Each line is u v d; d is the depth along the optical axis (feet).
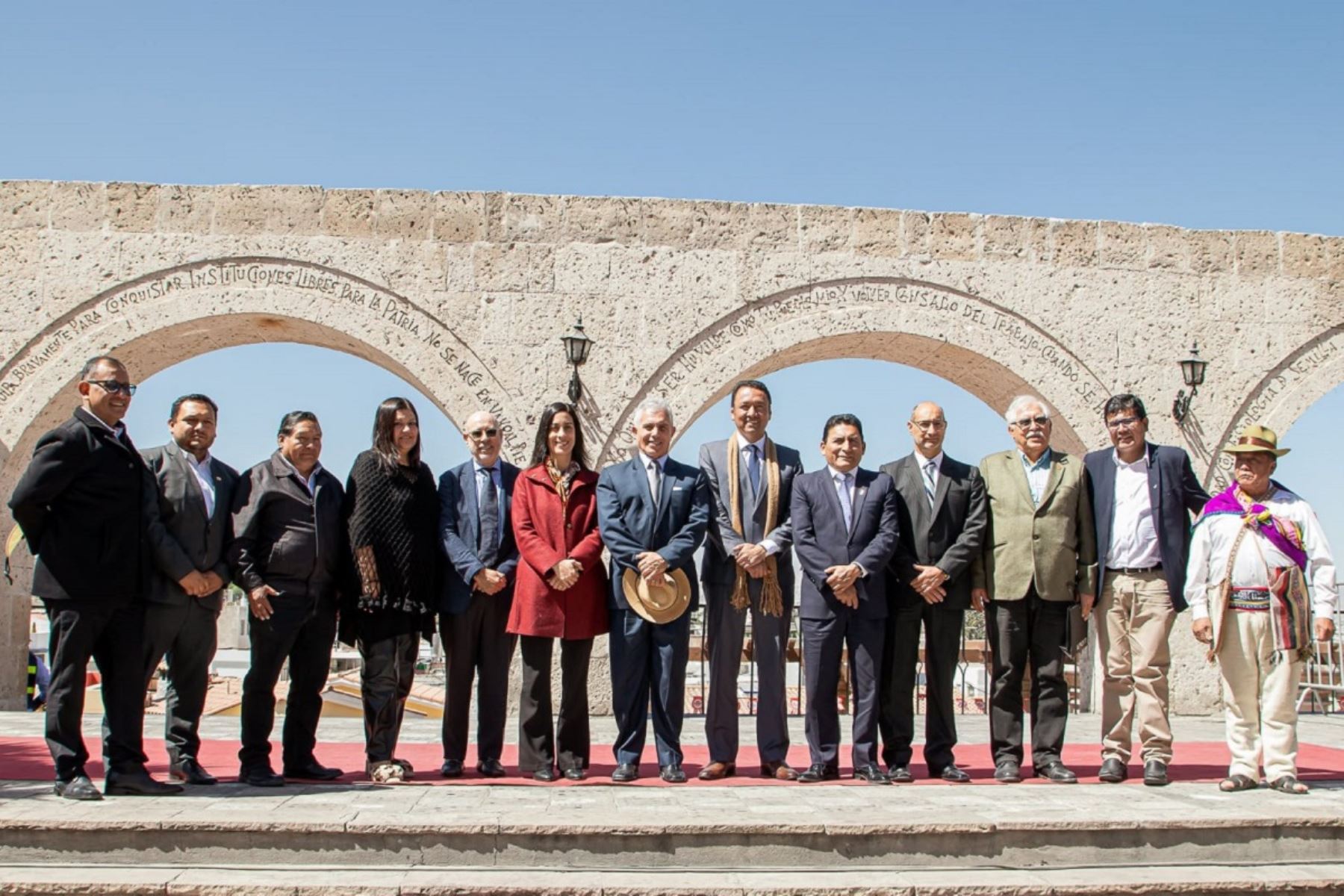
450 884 16.63
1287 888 17.69
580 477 24.54
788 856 18.08
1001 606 23.94
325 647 23.32
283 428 23.12
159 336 38.81
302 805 19.45
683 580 23.59
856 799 20.77
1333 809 19.93
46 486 19.97
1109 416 24.36
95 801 19.62
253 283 38.63
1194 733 35.32
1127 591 23.76
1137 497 24.03
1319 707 44.52
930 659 24.13
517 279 39.27
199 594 21.74
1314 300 41.88
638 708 23.45
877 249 40.50
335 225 39.01
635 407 39.14
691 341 39.55
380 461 23.47
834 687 23.67
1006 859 18.39
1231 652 22.97
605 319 39.40
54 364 37.96
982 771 25.27
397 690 23.35
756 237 40.14
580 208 39.75
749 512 24.32
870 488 23.82
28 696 40.96
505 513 24.61
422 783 22.52
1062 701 24.08
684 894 16.67
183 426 22.47
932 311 40.42
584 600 23.71
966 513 24.09
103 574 20.36
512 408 38.78
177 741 22.12
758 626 24.21
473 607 24.16
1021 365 40.63
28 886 16.42
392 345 38.75
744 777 24.08
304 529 22.81
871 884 17.07
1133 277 41.37
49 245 38.47
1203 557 23.54
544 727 23.57
